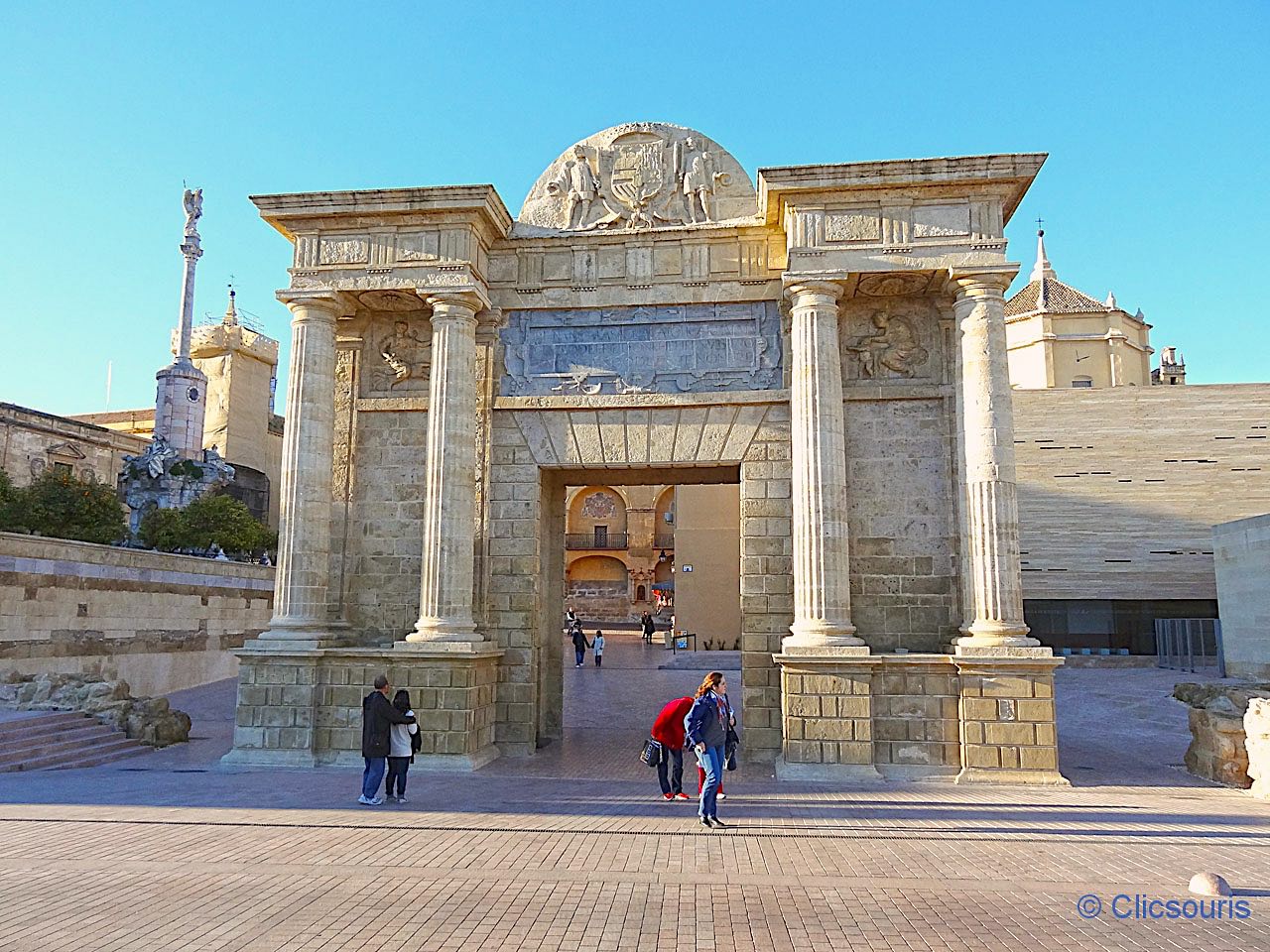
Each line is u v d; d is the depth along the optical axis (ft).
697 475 73.31
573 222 72.38
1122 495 139.23
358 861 36.22
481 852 37.86
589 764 63.26
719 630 165.07
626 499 250.16
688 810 47.57
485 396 70.59
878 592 65.16
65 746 64.95
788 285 63.93
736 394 67.77
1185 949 26.99
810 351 62.64
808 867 35.88
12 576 85.35
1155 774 60.70
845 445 66.85
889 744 58.54
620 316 70.85
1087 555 138.51
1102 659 134.31
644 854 37.78
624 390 69.67
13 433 166.81
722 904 30.86
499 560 69.05
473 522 67.26
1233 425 138.82
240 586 123.95
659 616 237.86
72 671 92.27
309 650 62.54
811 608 60.13
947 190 62.90
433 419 65.82
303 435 66.54
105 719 71.51
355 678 63.00
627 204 72.02
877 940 27.53
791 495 66.49
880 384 67.21
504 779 57.06
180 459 160.45
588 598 251.60
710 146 72.33
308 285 68.18
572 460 69.41
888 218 63.26
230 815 45.01
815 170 62.90
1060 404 142.10
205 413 198.29
